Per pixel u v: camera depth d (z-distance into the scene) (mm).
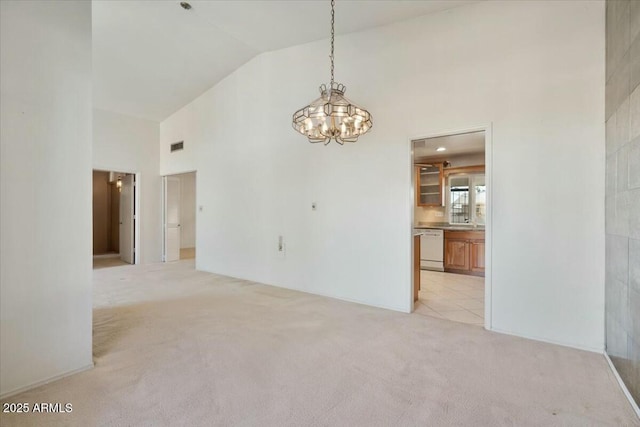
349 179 3955
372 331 3033
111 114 6246
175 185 7273
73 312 2254
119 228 7809
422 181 6711
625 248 2082
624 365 2086
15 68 1985
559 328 2756
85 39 2318
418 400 1940
